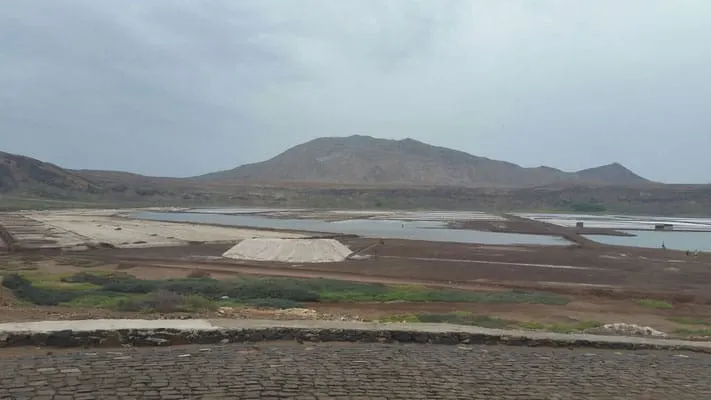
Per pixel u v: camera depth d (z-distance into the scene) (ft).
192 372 28.09
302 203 625.41
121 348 32.86
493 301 89.71
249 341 35.83
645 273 134.82
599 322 74.59
